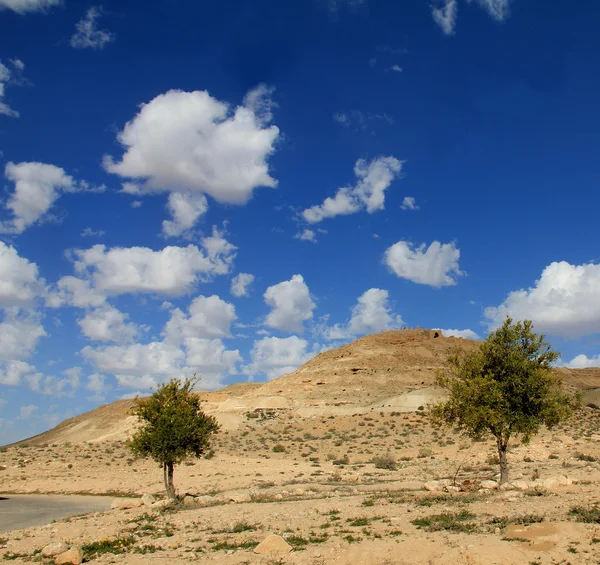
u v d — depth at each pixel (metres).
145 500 30.06
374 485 33.19
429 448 58.81
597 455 44.19
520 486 25.17
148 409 30.95
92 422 146.75
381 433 73.94
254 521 21.11
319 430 83.88
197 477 46.44
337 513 21.55
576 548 13.63
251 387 170.75
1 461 66.75
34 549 19.08
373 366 140.38
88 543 19.22
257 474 45.25
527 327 28.22
